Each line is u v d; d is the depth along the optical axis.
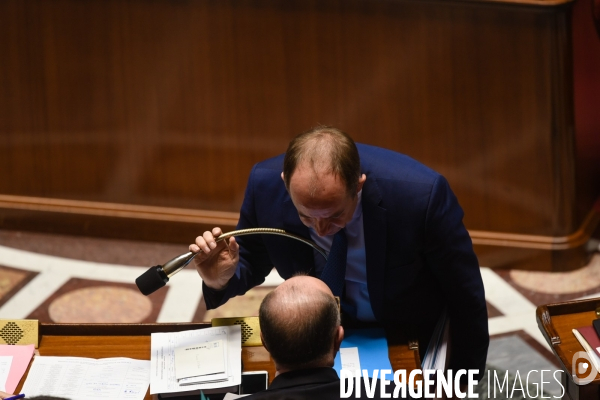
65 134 17.75
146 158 17.61
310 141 7.71
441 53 15.50
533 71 15.29
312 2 15.69
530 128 15.71
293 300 6.98
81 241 18.34
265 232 8.69
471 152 16.05
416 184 8.68
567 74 15.25
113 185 18.02
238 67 16.45
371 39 15.68
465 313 9.26
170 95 16.97
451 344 9.83
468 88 15.62
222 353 8.75
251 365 8.93
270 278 16.83
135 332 9.40
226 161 17.27
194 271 17.17
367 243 8.82
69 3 16.67
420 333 9.82
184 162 17.48
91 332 9.43
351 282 9.34
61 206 18.31
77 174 18.06
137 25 16.58
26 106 17.64
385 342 9.23
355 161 7.73
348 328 9.66
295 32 15.95
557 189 16.11
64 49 17.05
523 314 15.45
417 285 9.39
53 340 9.36
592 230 17.11
